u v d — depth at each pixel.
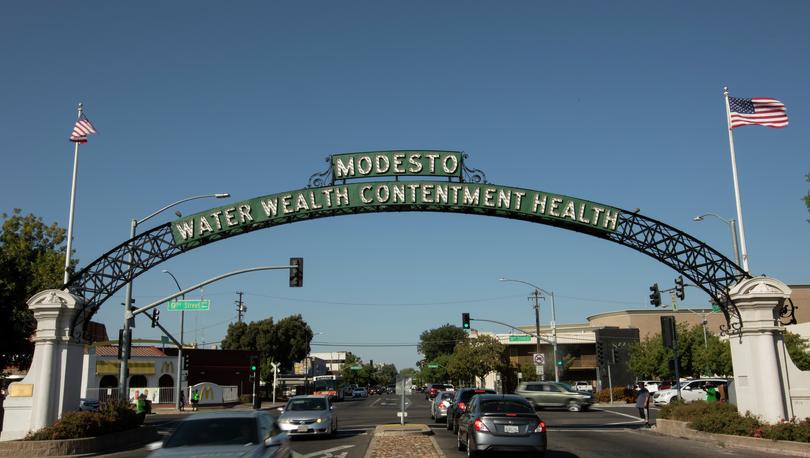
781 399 20.89
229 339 94.06
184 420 11.04
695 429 22.30
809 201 24.09
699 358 59.81
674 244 24.39
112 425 22.31
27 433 20.61
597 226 24.56
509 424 15.51
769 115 24.31
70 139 25.97
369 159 25.09
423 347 153.12
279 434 11.85
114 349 61.44
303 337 95.94
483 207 24.64
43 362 21.72
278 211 24.75
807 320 84.94
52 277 30.83
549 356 79.06
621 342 80.25
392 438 21.00
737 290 22.02
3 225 32.97
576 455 17.72
